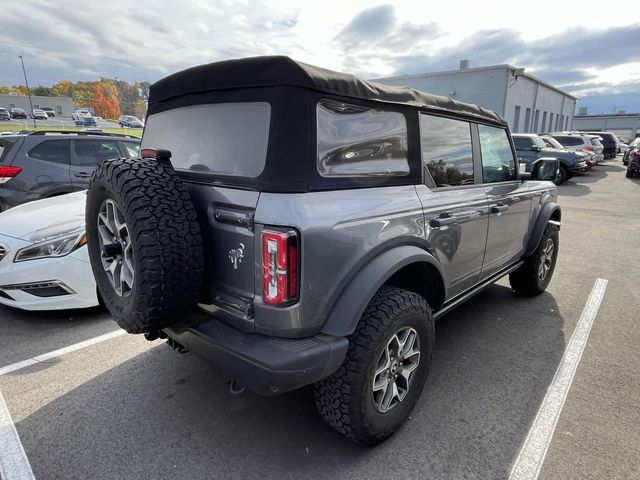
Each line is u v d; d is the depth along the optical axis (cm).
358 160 213
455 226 277
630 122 6406
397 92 239
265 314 186
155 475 208
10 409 256
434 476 208
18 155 577
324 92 194
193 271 194
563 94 4131
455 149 294
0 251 354
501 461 218
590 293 465
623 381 291
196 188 211
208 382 288
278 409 261
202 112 219
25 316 386
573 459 219
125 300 211
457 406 262
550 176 398
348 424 210
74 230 358
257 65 191
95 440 231
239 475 208
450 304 300
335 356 191
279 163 183
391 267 211
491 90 2572
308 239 180
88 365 307
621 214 955
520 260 416
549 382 289
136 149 696
